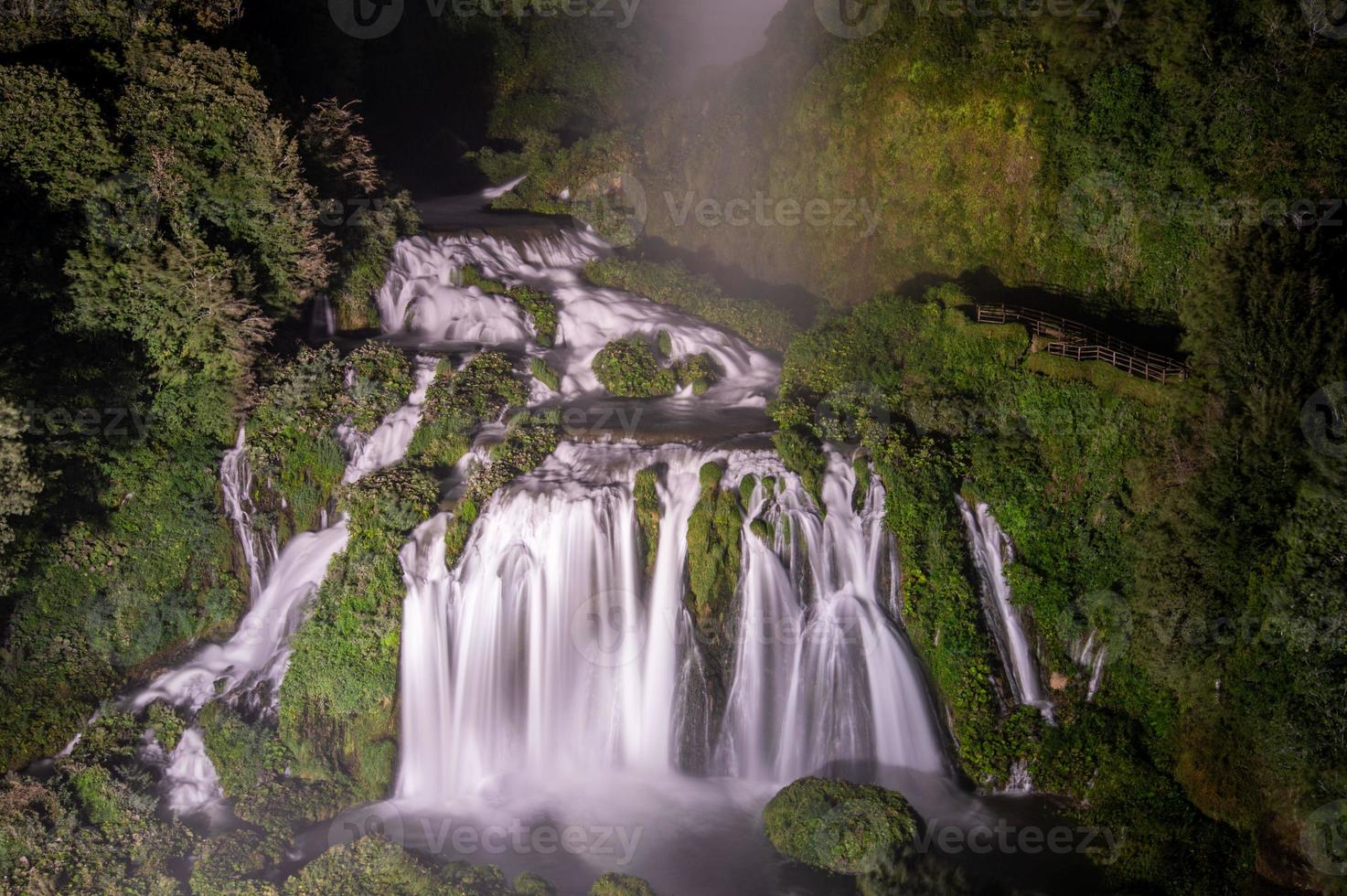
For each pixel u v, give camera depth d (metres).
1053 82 34.03
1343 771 25.19
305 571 31.52
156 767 28.75
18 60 31.17
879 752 28.69
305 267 33.69
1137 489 29.20
